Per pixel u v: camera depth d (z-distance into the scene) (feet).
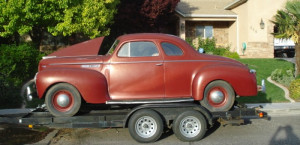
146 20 56.44
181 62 20.74
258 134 22.15
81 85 19.35
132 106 22.57
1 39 52.90
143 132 19.66
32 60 39.96
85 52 22.34
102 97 19.81
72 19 43.39
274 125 24.89
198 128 19.88
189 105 19.62
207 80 20.12
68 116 19.62
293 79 40.11
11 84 34.81
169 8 57.47
